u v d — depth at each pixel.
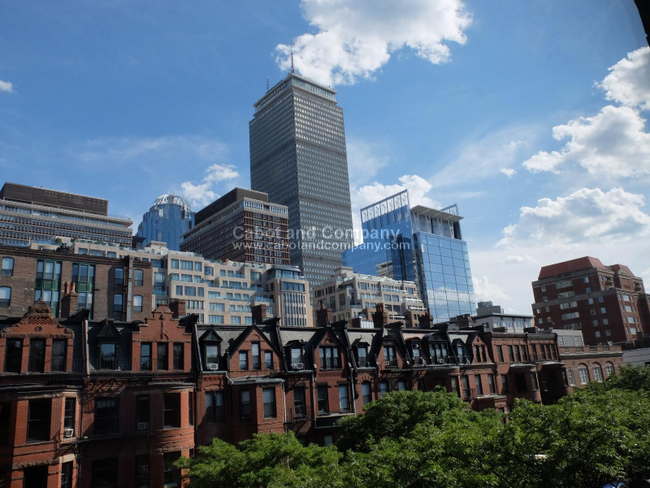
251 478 27.33
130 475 35.72
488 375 64.12
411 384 55.22
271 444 30.31
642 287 169.00
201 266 156.25
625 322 149.12
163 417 37.72
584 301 156.62
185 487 33.31
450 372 57.91
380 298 199.88
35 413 31.88
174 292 142.62
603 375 83.44
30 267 68.31
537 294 168.12
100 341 38.66
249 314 155.50
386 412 39.00
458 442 23.20
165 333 41.53
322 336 50.56
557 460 21.09
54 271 69.88
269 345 46.78
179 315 49.38
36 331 35.75
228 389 42.66
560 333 96.19
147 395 37.84
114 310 72.56
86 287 71.31
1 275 65.88
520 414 24.23
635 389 59.19
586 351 83.19
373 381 52.44
